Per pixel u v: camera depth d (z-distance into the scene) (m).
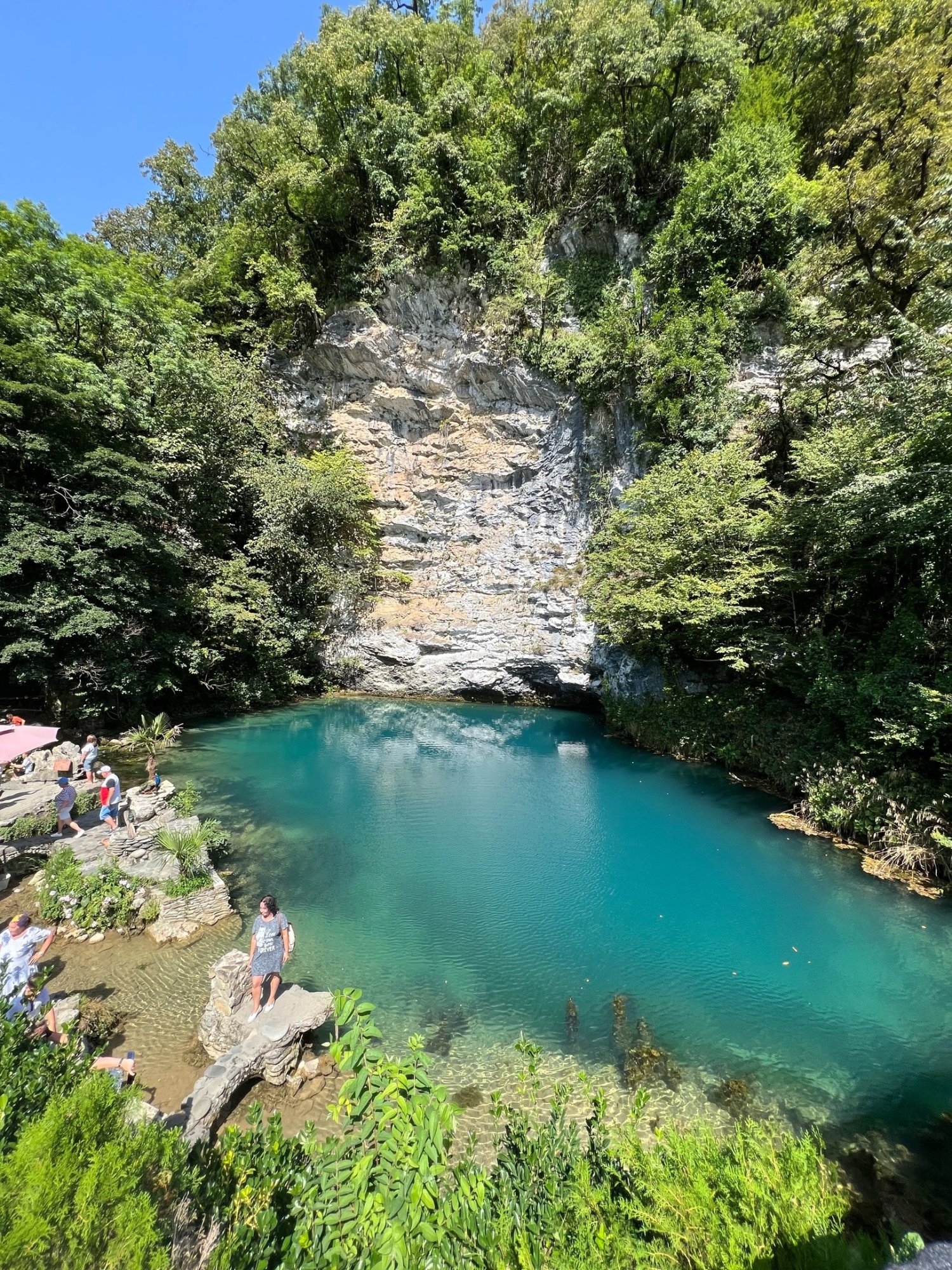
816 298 20.45
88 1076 2.99
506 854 11.51
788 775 13.73
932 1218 4.54
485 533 27.06
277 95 33.31
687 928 8.98
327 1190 3.00
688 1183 2.61
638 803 14.14
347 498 26.66
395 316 27.59
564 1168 3.30
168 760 16.62
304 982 7.51
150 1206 2.18
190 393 22.36
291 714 23.30
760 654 15.29
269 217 28.80
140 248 33.47
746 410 19.41
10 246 18.42
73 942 8.12
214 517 23.95
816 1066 6.32
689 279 21.67
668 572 17.62
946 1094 5.95
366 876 10.52
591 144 25.25
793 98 24.14
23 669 16.00
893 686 11.70
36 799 12.00
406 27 26.75
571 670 23.62
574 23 24.53
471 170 25.50
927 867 10.16
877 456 13.04
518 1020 6.98
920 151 16.70
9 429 16.62
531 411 26.14
